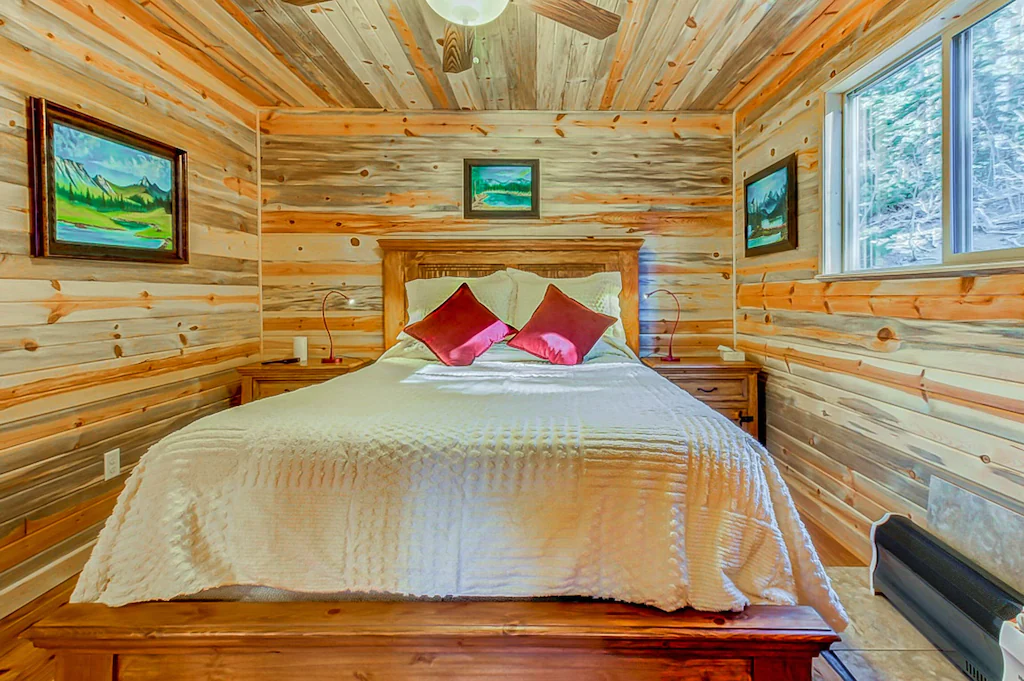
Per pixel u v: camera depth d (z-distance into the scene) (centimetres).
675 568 111
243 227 311
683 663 109
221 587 120
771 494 121
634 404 150
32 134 179
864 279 203
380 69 267
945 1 163
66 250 191
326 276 331
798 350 256
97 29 206
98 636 109
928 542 159
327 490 117
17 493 175
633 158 330
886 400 191
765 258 291
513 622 109
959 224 165
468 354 249
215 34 233
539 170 330
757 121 297
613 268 322
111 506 213
